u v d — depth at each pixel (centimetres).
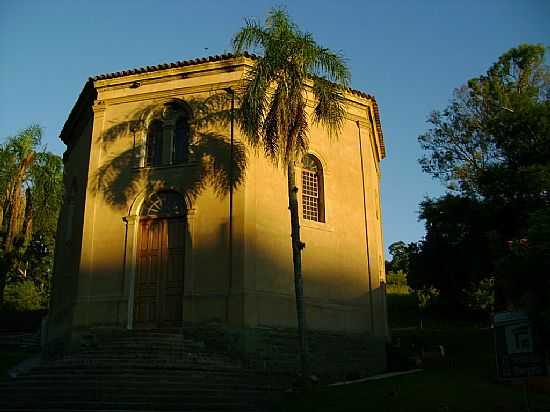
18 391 1482
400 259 5447
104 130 2239
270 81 1767
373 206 2367
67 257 2375
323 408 1348
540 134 2309
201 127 2117
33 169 2766
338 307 2130
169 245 2061
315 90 1809
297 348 1959
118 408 1368
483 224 2477
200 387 1485
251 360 1836
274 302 1955
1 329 3378
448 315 4134
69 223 2461
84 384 1475
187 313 1934
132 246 2067
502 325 1279
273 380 1648
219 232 1988
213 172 2053
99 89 2286
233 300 1892
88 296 2061
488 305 3762
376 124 2627
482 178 2436
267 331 1906
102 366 1612
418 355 2322
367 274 2259
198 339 1889
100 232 2125
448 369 1948
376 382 1620
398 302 4584
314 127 2261
